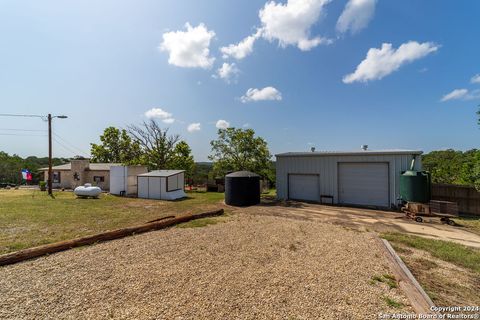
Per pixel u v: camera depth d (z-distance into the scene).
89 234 6.05
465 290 3.17
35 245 5.12
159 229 6.55
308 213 9.32
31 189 21.83
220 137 18.41
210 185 20.48
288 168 13.41
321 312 2.59
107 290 3.07
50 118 16.23
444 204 7.52
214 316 2.49
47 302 2.78
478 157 8.73
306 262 4.10
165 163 24.12
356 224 7.35
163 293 2.99
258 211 9.81
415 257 4.44
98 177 22.00
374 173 10.92
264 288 3.13
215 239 5.55
